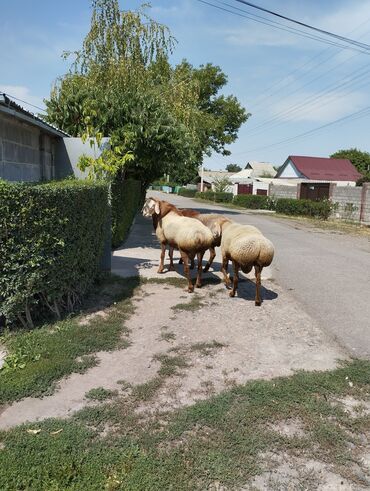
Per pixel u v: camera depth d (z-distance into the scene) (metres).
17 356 4.48
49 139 9.57
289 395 3.93
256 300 6.65
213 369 4.48
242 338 5.35
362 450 3.27
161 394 3.95
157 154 12.19
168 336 5.28
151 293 7.12
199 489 2.82
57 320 5.56
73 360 4.50
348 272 9.62
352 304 7.03
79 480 2.84
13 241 4.81
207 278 8.20
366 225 20.88
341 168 50.38
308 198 28.23
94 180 8.20
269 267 9.76
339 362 4.76
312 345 5.23
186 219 7.40
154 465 2.99
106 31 13.16
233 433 3.38
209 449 3.19
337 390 4.07
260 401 3.82
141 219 19.70
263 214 27.20
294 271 9.48
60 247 5.31
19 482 2.79
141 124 11.40
